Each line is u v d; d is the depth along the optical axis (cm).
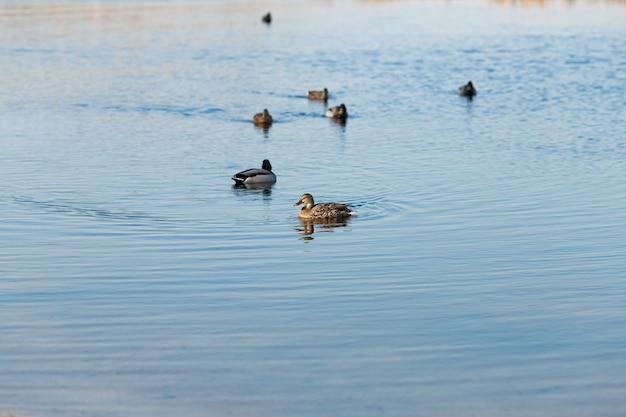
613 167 3148
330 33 8000
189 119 4169
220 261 2086
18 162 3209
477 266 2047
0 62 6022
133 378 1438
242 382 1426
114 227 2383
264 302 1800
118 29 8206
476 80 5419
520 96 4822
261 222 2458
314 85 5247
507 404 1354
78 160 3259
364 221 2466
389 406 1346
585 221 2450
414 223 2438
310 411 1330
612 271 2008
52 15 9419
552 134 3778
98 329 1650
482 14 9969
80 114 4241
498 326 1669
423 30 8281
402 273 1995
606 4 11169
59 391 1388
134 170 3117
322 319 1703
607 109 4369
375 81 5406
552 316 1722
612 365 1493
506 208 2594
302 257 2119
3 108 4375
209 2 11475
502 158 3306
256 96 4853
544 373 1462
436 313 1738
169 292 1862
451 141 3650
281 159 3338
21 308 1761
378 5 11388
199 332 1636
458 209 2588
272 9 10606
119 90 4972
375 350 1555
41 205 2612
